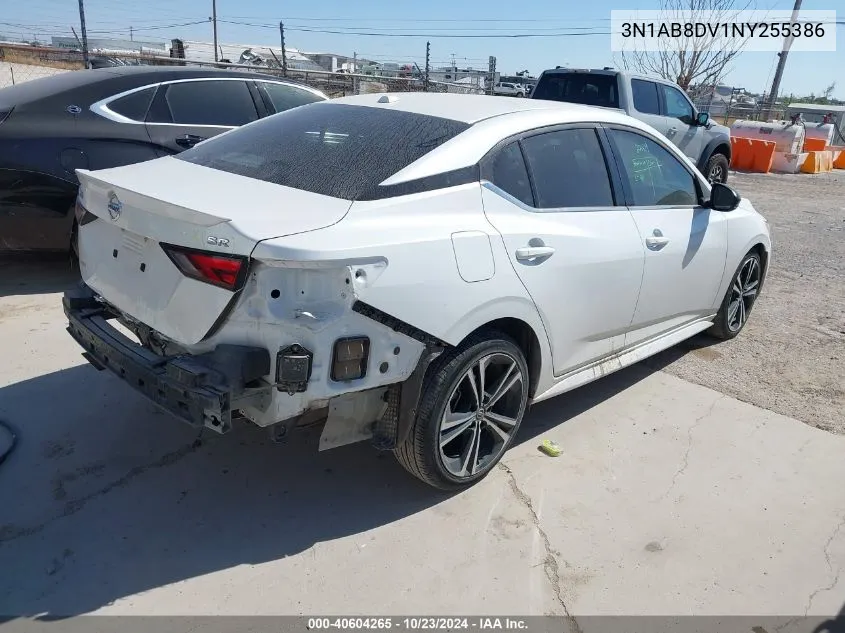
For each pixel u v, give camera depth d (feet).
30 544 8.79
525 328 10.39
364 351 8.16
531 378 10.93
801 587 8.93
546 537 9.55
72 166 16.58
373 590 8.45
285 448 11.19
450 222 9.11
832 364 15.83
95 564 8.54
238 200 8.54
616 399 13.65
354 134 10.34
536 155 10.74
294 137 10.68
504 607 8.33
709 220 14.23
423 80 55.77
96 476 10.18
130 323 9.42
